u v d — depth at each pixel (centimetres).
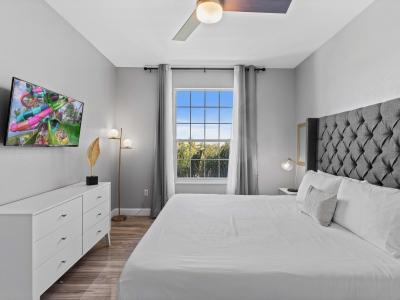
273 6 208
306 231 196
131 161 452
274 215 240
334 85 314
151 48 368
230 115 466
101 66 389
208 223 213
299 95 429
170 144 441
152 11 267
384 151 212
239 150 432
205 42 345
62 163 286
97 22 292
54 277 204
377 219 168
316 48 361
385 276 131
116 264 266
